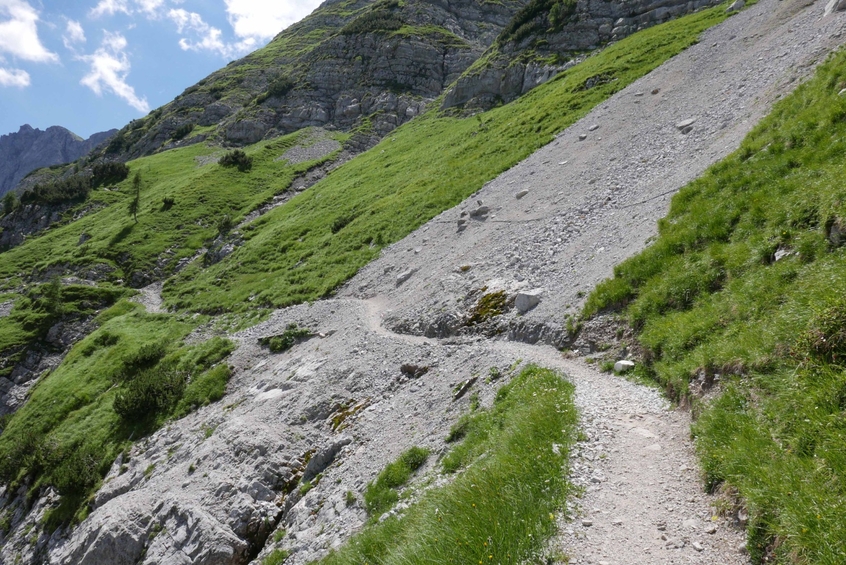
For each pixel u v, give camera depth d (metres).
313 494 19.08
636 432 11.02
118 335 55.66
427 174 56.34
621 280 18.52
